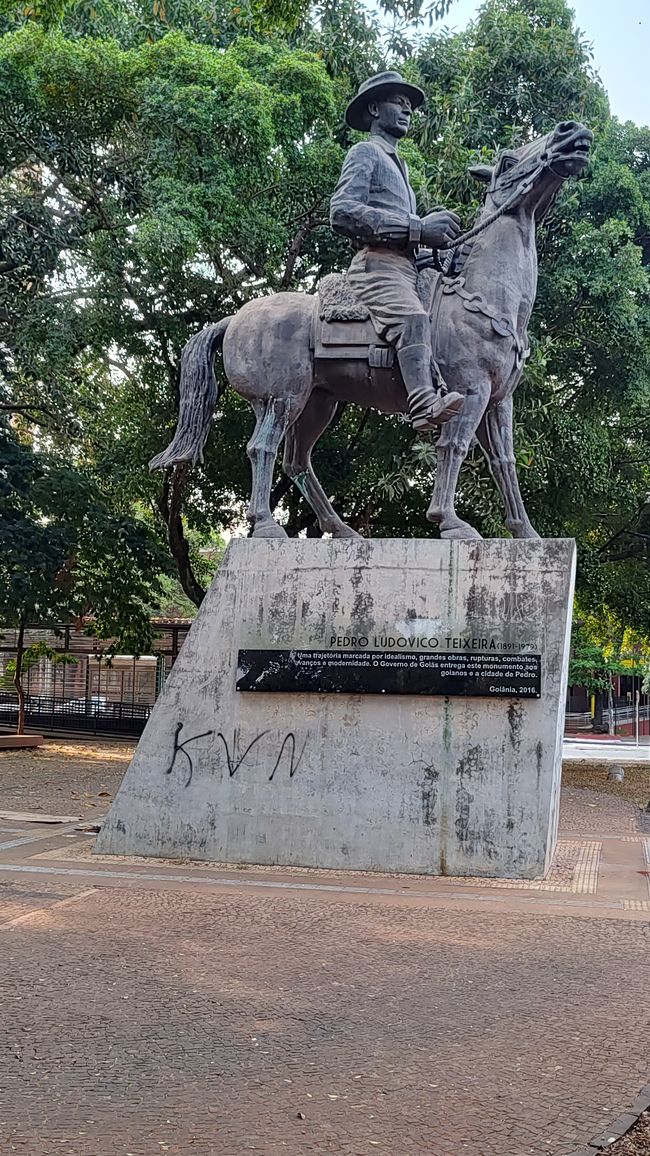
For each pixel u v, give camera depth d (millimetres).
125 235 14102
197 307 14844
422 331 8102
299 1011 4641
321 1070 3998
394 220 8203
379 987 4984
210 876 7426
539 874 7488
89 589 18391
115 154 14242
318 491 9359
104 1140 3400
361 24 15297
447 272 8547
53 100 13242
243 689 8070
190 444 8914
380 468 14430
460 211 13805
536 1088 3855
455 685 7691
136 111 13312
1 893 6773
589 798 13852
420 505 15820
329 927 6043
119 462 16906
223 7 15391
